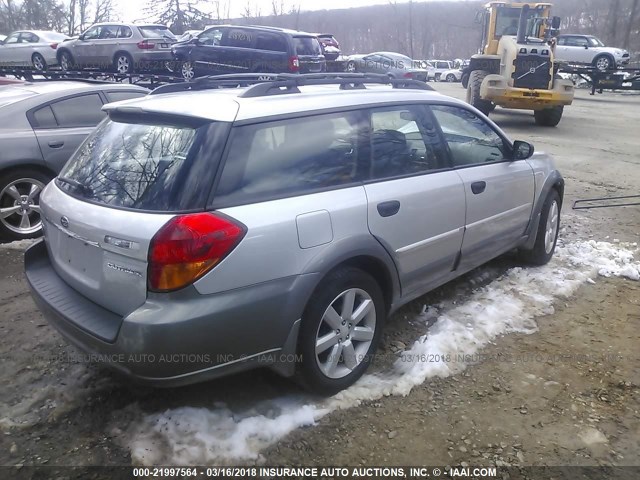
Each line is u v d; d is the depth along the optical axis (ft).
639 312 14.23
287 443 9.34
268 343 9.25
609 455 9.27
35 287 10.37
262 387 10.78
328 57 71.15
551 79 48.24
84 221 9.19
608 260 17.49
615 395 10.82
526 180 15.42
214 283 8.48
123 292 8.69
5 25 139.64
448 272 13.26
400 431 9.74
